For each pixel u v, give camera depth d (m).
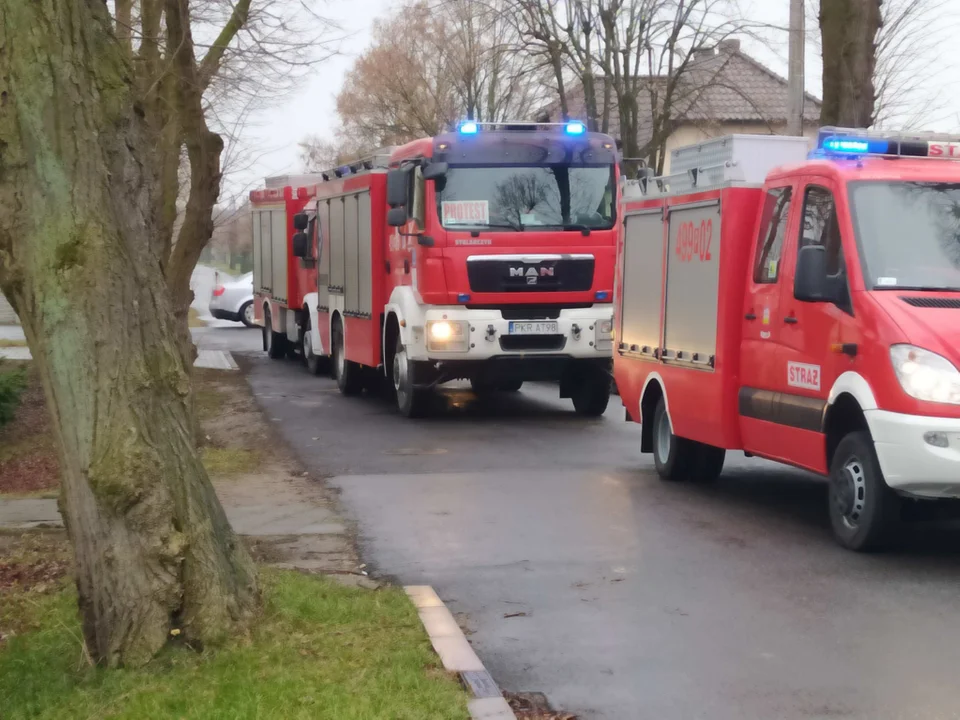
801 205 8.84
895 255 8.08
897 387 7.45
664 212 10.86
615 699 5.31
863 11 14.87
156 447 5.36
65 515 5.38
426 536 8.66
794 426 8.66
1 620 6.21
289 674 5.14
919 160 8.89
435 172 14.52
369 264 16.88
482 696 5.14
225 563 5.67
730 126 35.69
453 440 13.80
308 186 23.77
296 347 25.91
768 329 9.09
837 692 5.34
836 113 15.09
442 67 39.00
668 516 9.34
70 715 4.79
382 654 5.52
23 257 5.20
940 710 5.10
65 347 5.20
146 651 5.30
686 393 10.32
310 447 13.22
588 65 27.59
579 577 7.48
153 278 5.44
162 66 13.55
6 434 13.78
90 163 5.21
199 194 14.37
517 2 27.62
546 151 14.87
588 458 12.42
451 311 14.75
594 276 14.99
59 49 5.15
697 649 6.00
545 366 15.09
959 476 7.24
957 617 6.50
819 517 9.30
